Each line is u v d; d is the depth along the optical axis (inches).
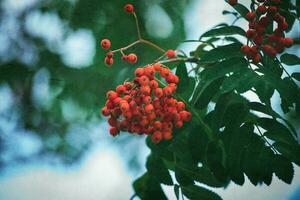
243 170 43.8
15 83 63.9
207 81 43.9
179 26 61.9
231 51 44.6
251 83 43.1
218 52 44.6
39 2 62.9
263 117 44.3
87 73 62.2
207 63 45.4
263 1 45.8
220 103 44.6
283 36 45.5
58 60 62.7
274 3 45.6
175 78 45.4
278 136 44.0
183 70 45.6
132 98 45.2
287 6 46.3
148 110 44.7
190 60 46.6
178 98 46.1
